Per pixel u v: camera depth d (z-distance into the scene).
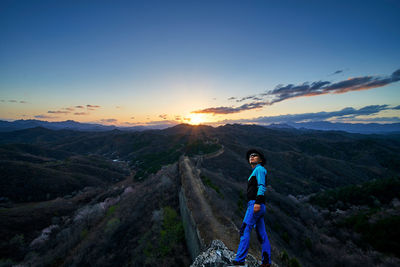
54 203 43.59
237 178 51.03
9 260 21.70
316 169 87.75
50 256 17.17
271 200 34.25
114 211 22.05
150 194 21.62
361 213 30.67
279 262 8.42
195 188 16.81
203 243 7.89
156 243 12.16
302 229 23.95
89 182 68.88
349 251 20.64
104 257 12.77
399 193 34.72
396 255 18.84
